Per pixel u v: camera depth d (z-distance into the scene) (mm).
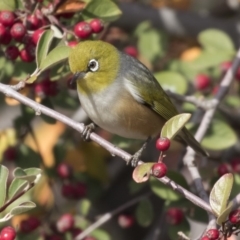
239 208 8891
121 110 10844
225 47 13680
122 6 15211
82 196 13055
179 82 12859
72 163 13750
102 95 10680
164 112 11406
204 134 11648
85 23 10586
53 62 9773
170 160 15586
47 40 9812
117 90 10766
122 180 15883
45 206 12703
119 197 15609
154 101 11242
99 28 10641
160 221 12289
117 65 10828
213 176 11695
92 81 10562
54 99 12977
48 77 11406
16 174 8781
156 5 15727
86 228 12445
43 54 9773
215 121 12289
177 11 15570
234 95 14555
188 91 14211
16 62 11289
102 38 13938
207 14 16797
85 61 10422
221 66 13758
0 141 12914
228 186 8539
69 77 11812
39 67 9750
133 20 15211
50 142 13781
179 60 14094
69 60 10500
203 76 13555
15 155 12727
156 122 11398
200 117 13492
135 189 12844
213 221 8945
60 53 9953
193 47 15133
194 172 10633
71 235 12141
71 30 11039
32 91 11867
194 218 11617
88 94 10672
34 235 11742
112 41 14289
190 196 8867
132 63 11141
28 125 12805
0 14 10461
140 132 11312
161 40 14250
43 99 11867
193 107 13234
